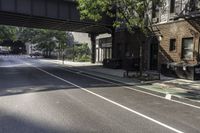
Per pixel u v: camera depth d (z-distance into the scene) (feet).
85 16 83.56
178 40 81.51
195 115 29.94
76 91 46.68
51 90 47.14
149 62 97.91
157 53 94.38
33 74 79.30
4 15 98.99
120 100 38.60
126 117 28.19
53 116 28.02
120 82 62.90
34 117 27.53
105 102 36.65
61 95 41.91
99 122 25.94
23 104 34.22
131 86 56.03
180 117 28.76
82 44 210.59
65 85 54.75
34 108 31.86
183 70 68.33
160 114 30.01
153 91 49.06
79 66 126.21
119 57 123.44
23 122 25.57
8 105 33.47
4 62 156.76
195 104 37.06
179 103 37.52
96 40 168.96
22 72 86.07
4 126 24.18
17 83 56.75
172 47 85.97
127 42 114.21
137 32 83.97
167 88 52.95
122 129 23.71
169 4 85.46
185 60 78.38
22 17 103.30
